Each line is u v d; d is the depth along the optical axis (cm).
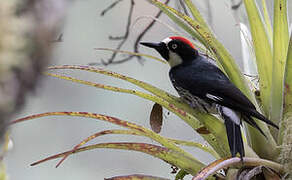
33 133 1332
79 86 1382
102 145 627
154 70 1403
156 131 714
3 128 627
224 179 649
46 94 1337
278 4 650
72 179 1333
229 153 655
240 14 893
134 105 1381
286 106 641
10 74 674
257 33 689
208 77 791
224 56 674
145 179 638
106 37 1344
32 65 693
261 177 638
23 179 1291
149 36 1304
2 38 671
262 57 693
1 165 612
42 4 692
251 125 658
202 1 954
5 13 670
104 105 1390
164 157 638
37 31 689
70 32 1327
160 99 662
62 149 1341
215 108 773
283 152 630
